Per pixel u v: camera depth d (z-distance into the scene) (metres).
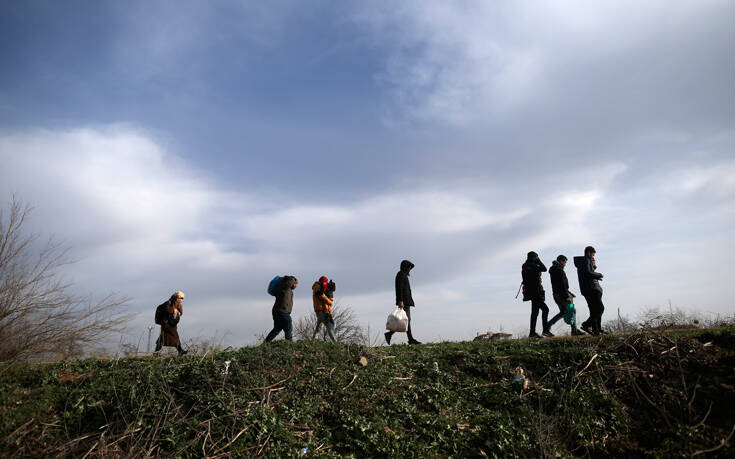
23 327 11.08
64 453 7.30
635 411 8.23
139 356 10.71
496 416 8.34
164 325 11.98
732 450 6.77
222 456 7.14
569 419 8.11
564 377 9.14
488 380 9.59
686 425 7.51
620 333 11.32
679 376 8.63
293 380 9.21
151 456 7.23
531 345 10.82
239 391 8.73
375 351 11.02
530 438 7.75
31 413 8.10
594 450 7.52
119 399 8.52
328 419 8.26
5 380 9.25
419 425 8.07
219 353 10.63
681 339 9.54
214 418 7.90
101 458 7.10
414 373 9.95
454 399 8.94
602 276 12.00
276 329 12.20
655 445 7.40
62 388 8.95
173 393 8.77
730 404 7.70
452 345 11.81
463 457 7.40
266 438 7.53
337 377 9.38
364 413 8.35
